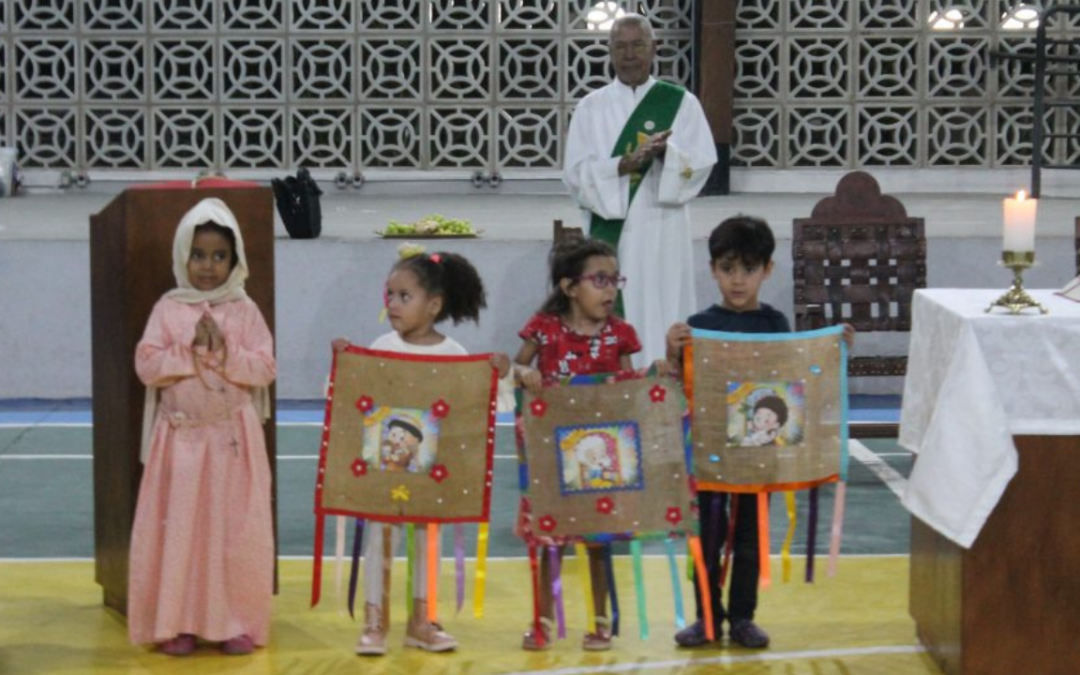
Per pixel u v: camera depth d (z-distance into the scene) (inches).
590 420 322.7
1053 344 296.5
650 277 511.5
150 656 329.1
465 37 793.6
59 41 789.9
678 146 509.0
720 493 329.4
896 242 520.4
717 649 333.7
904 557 406.3
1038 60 714.2
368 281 609.9
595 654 330.6
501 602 367.6
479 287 335.9
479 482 323.3
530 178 797.2
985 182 794.2
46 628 348.5
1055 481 298.8
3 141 791.1
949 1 794.2
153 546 328.2
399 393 323.3
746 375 322.7
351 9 790.5
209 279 331.0
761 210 708.0
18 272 608.4
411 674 317.7
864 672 319.3
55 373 613.0
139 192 341.7
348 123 807.7
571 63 804.6
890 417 587.8
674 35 794.8
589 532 322.7
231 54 794.2
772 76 798.5
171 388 328.5
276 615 357.1
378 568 330.6
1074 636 301.0
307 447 538.3
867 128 797.2
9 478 494.6
